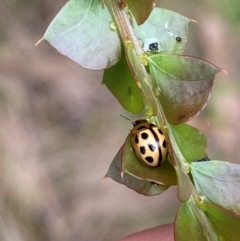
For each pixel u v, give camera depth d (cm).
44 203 28
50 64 30
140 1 11
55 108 30
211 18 31
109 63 11
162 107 11
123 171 11
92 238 28
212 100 29
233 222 11
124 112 30
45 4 30
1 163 27
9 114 29
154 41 12
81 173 29
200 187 11
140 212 29
